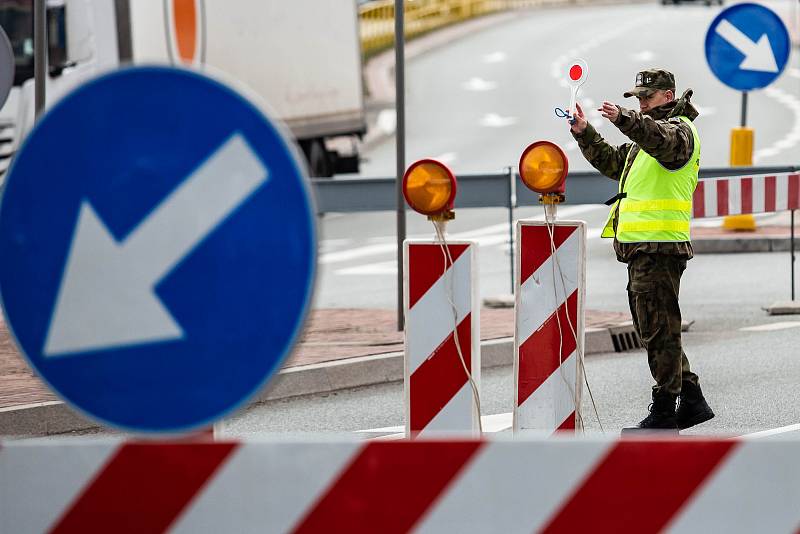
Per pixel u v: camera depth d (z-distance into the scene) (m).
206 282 9.61
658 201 23.52
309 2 72.94
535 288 20.64
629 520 9.62
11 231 9.69
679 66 143.12
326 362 29.95
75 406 9.75
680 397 24.30
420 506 9.69
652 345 23.64
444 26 188.00
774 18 46.50
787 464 9.54
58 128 9.61
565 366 20.62
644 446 9.59
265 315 9.59
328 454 9.72
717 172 42.59
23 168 9.65
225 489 9.77
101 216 9.64
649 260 23.61
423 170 18.34
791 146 89.12
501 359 32.06
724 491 9.59
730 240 50.47
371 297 43.22
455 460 9.67
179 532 9.79
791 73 141.75
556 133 101.00
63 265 9.68
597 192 41.62
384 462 9.70
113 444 9.80
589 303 40.38
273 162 9.50
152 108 9.55
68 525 9.84
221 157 9.54
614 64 146.38
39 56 32.72
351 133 78.94
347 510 9.72
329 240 59.94
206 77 9.51
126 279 9.66
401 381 30.62
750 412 26.33
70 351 9.73
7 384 28.42
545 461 9.62
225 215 9.55
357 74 79.69
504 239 57.38
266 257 9.55
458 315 18.64
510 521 9.66
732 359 31.92
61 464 9.83
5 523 9.86
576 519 9.65
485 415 26.69
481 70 144.75
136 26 54.31
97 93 9.58
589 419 26.19
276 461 9.73
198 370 9.66
